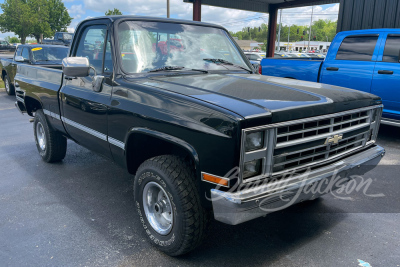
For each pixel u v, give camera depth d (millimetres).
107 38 3359
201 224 2578
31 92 4785
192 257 2785
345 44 6707
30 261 2744
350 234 3109
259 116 2223
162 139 2592
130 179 4469
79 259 2771
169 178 2549
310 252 2842
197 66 3535
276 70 8008
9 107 9938
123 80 3131
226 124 2211
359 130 2951
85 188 4176
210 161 2309
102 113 3234
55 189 4145
